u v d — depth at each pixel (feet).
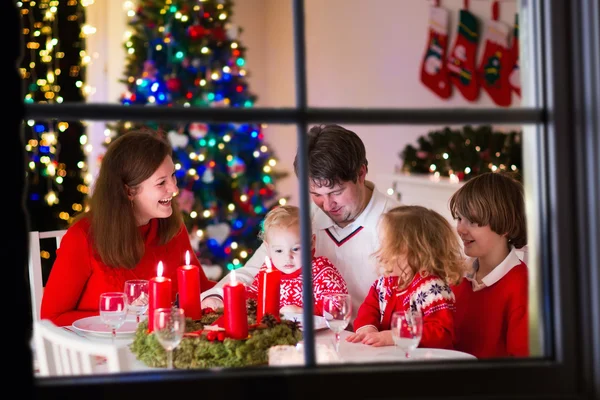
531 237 3.83
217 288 8.66
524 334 6.91
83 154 14.84
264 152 15.64
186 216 14.82
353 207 8.58
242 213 15.28
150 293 6.00
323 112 3.50
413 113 3.49
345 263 8.80
